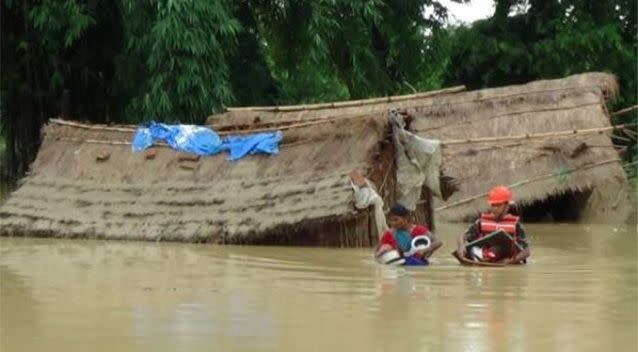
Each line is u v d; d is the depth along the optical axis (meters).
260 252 12.69
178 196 14.59
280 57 25.30
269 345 6.51
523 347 6.46
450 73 27.62
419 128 18.52
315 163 13.98
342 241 13.39
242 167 14.57
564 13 26.22
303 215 13.24
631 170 21.55
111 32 23.00
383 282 9.71
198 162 14.99
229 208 14.01
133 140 15.69
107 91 23.59
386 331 6.98
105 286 9.30
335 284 9.56
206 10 19.83
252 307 8.02
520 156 18.44
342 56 23.86
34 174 16.00
